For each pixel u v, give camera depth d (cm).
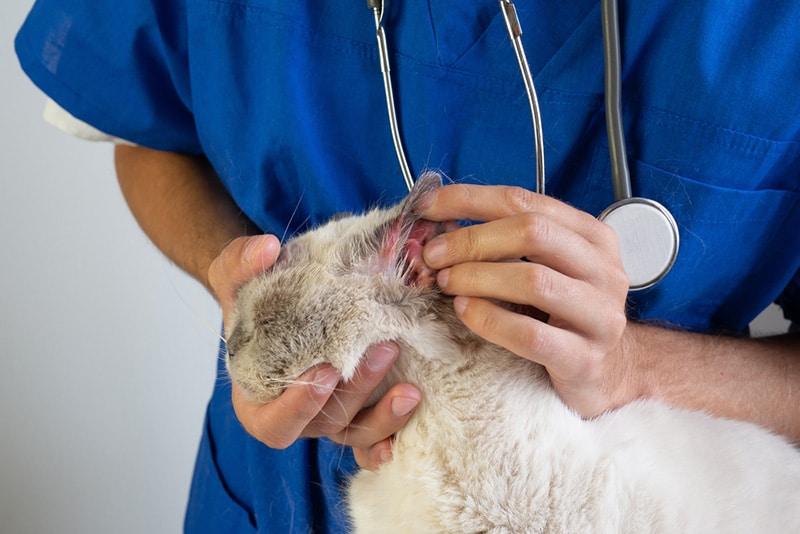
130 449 240
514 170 114
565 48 110
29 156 211
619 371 106
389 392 95
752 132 105
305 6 125
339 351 90
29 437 228
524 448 94
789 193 110
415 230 93
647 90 108
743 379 117
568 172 114
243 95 133
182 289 230
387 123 124
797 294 122
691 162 107
